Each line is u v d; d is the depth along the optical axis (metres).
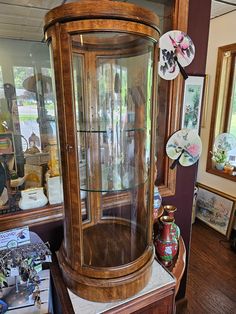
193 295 1.86
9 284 0.95
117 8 0.63
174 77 1.25
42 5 1.09
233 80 2.60
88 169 0.94
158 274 0.96
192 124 1.38
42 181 1.14
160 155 1.38
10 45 1.12
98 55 0.85
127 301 0.83
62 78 0.67
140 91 0.88
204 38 1.29
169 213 1.20
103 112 0.92
